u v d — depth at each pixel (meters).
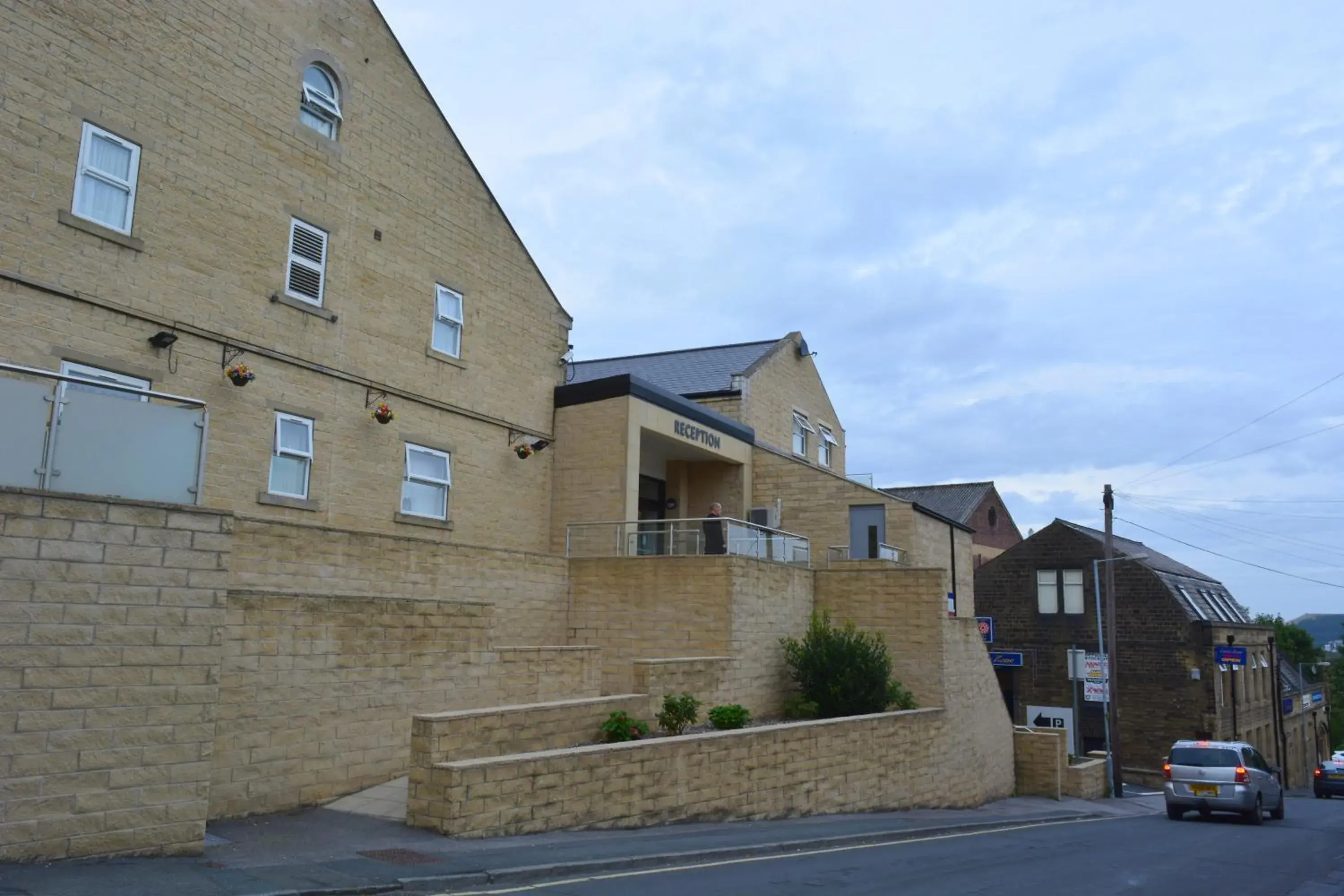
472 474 19.75
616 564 19.62
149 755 8.68
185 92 14.87
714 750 14.29
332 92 17.52
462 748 11.48
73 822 8.18
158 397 11.76
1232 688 41.44
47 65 13.09
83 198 13.45
